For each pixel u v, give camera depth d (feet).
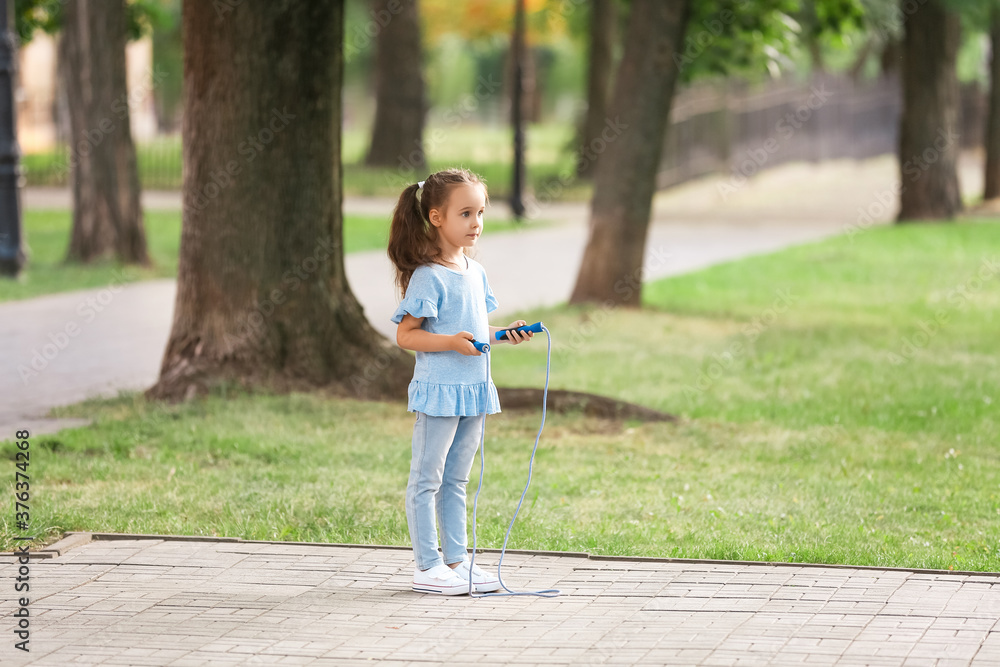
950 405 35.94
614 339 48.21
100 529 22.48
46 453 28.71
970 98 173.27
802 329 50.52
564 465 28.96
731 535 22.77
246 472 27.50
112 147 68.69
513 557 20.75
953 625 16.92
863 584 18.98
